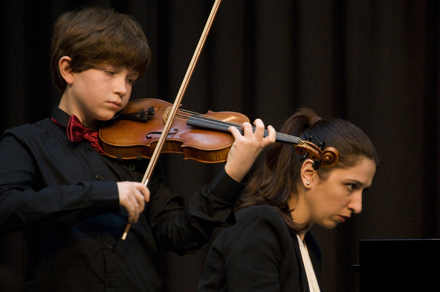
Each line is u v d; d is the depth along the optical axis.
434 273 5.38
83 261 4.70
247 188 5.91
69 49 5.09
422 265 5.39
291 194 5.71
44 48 9.41
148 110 5.71
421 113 10.65
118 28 5.20
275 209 5.50
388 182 10.52
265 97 10.34
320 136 5.68
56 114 5.25
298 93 10.48
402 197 10.52
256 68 10.41
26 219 4.28
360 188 5.57
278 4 10.41
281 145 5.85
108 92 5.05
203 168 10.10
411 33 10.69
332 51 10.55
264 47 10.38
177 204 5.57
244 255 5.07
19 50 9.12
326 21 10.53
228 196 4.71
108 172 5.16
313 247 6.25
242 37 10.46
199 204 4.80
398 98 10.61
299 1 10.52
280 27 10.40
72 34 5.11
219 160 5.16
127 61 5.11
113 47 5.01
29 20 9.38
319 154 5.12
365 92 10.67
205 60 10.24
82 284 4.66
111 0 9.81
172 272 9.86
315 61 10.46
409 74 10.66
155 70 9.98
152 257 5.20
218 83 10.31
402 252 5.42
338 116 10.71
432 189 10.68
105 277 4.75
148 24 9.96
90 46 4.98
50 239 4.75
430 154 10.72
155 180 5.56
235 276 5.00
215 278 5.39
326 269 10.23
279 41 10.38
